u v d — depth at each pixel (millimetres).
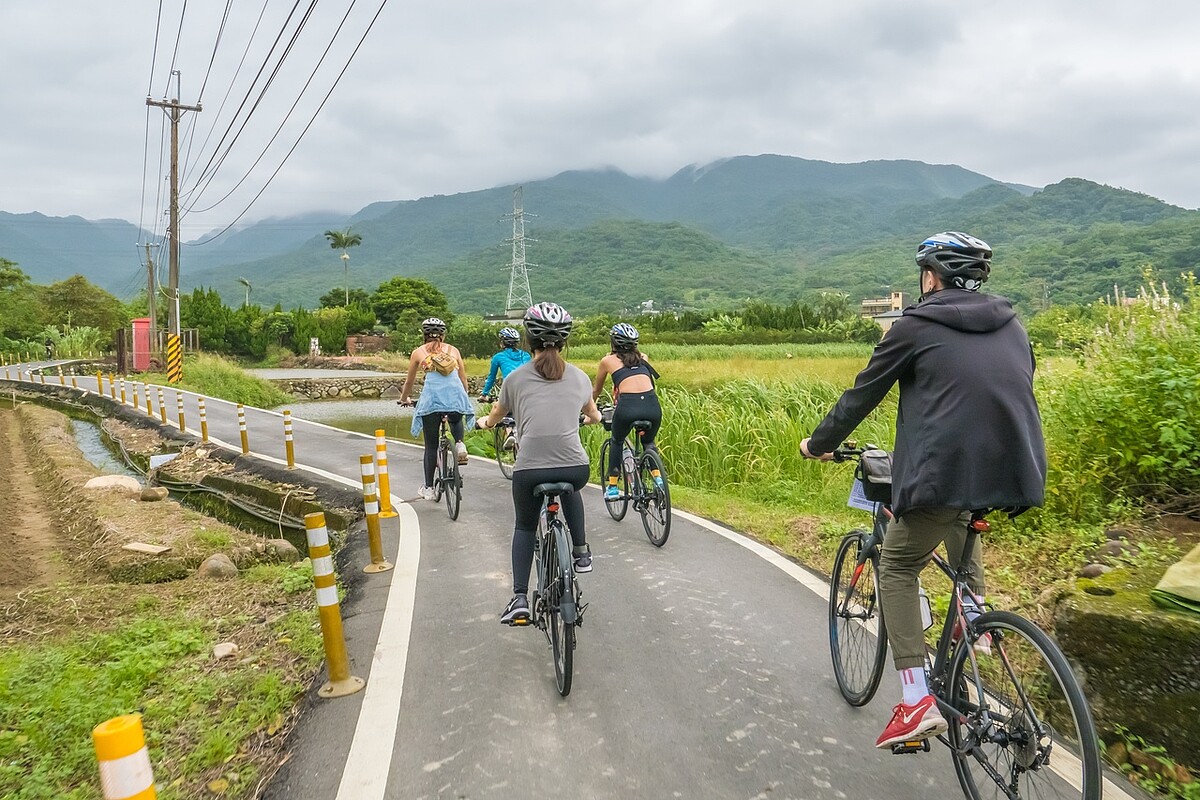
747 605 5699
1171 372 5961
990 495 2881
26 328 70125
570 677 4203
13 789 3695
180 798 3553
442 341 9297
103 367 45625
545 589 4547
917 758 3623
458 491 8695
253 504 11930
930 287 3320
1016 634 2869
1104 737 3715
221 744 3951
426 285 100375
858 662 4109
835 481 10164
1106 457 6309
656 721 4023
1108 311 7055
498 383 10766
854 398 3254
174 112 37656
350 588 6562
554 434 4539
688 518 8586
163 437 18984
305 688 4656
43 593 7098
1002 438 2893
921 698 3078
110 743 2217
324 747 3883
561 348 4766
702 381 23969
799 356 46312
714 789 3414
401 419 29531
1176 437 5871
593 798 3373
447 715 4156
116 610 6719
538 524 4805
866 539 4035
